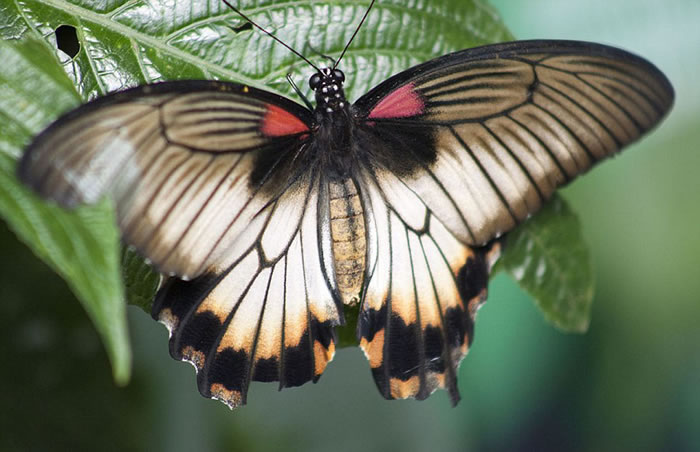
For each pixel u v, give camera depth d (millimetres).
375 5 623
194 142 583
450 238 621
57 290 636
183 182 583
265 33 618
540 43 604
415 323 619
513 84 609
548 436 730
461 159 617
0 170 559
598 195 697
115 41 609
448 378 619
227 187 594
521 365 713
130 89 569
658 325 709
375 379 617
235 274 607
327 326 612
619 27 679
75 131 558
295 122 609
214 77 615
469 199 618
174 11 612
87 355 641
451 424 710
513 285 704
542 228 635
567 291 638
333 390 695
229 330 605
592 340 717
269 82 619
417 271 620
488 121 613
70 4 606
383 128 618
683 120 686
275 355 608
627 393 722
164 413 651
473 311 621
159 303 599
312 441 688
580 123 609
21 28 604
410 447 701
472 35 629
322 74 615
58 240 552
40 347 638
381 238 620
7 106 566
